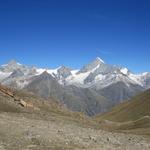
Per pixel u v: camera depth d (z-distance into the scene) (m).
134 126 106.56
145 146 53.75
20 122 56.56
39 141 42.75
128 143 54.62
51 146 41.41
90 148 44.06
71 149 41.62
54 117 82.75
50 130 52.94
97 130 69.19
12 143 40.00
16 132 45.97
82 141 47.62
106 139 54.62
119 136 64.06
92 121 104.69
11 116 65.06
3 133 44.09
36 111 86.88
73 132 55.75
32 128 51.50
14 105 83.81
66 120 82.81
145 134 81.00
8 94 96.06
